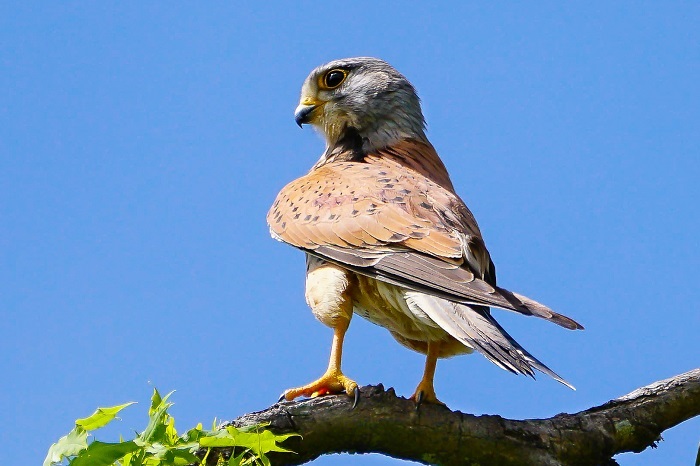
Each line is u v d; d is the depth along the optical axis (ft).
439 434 31.50
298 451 31.01
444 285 33.91
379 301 36.86
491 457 31.76
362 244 36.55
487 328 32.22
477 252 37.01
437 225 36.42
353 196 38.17
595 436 32.45
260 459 26.78
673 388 33.55
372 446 31.63
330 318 36.09
